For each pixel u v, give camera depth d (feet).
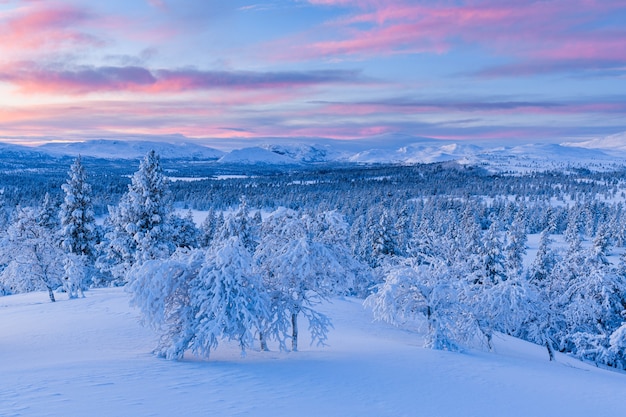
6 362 50.57
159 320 52.65
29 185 643.45
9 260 119.34
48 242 119.34
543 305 83.97
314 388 39.40
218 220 200.64
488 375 50.98
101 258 133.90
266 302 56.44
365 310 119.96
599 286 97.40
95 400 30.68
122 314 88.89
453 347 69.15
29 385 34.83
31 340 66.85
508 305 78.23
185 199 586.04
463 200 617.62
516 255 159.94
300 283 63.98
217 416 28.50
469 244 166.09
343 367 50.01
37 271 112.88
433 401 37.91
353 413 32.30
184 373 42.63
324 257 63.10
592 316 93.81
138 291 52.95
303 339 77.51
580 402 42.57
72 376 38.63
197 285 53.31
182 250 60.03
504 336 105.81
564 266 106.52
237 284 52.85
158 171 125.08
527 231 437.17
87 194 145.38
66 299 113.60
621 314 98.27
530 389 45.93
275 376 43.47
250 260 55.52
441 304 72.84
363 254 185.16
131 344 64.13
